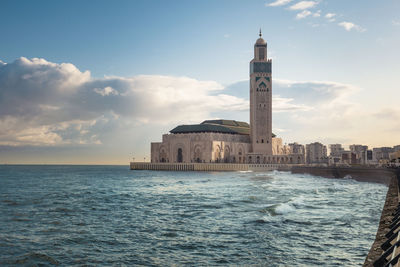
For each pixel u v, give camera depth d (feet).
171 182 421.18
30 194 260.21
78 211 165.48
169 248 95.71
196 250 93.15
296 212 149.48
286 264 80.23
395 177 245.65
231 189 289.33
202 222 131.44
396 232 61.77
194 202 197.67
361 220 130.62
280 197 215.51
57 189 316.40
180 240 103.86
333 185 330.95
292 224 123.75
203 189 297.94
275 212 147.23
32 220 140.15
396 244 49.65
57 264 83.10
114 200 214.69
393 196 148.15
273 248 93.35
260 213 147.64
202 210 163.73
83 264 83.05
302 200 191.52
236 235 108.58
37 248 96.32
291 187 304.50
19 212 162.30
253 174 643.86
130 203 197.77
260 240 101.76
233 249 93.30
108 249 95.30
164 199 218.18
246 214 147.02
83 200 215.31
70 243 101.81
